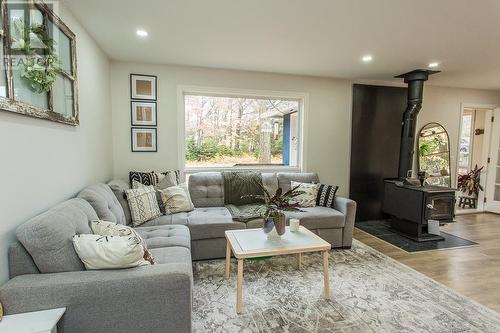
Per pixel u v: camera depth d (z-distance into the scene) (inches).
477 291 89.8
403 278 97.7
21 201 55.4
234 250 79.3
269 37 103.0
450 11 81.4
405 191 146.5
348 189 173.8
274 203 89.2
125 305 49.3
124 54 123.2
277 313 76.2
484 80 167.0
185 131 148.6
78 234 56.5
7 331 41.1
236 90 149.0
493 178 198.4
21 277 48.5
